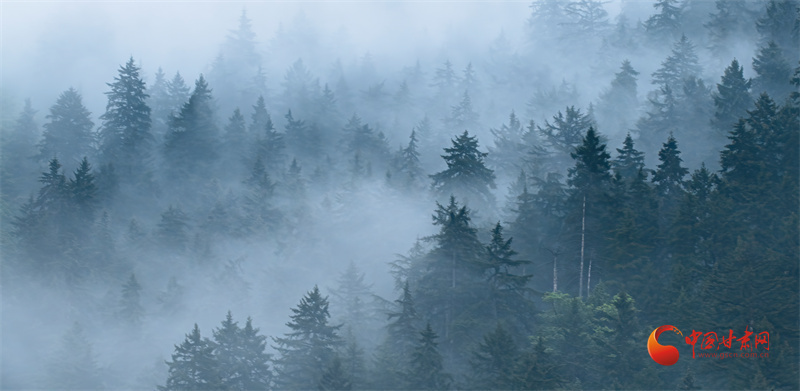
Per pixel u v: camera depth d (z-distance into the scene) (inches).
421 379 1653.5
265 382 1753.2
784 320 1589.6
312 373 1706.4
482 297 1967.3
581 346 1700.3
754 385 1456.7
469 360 1716.3
